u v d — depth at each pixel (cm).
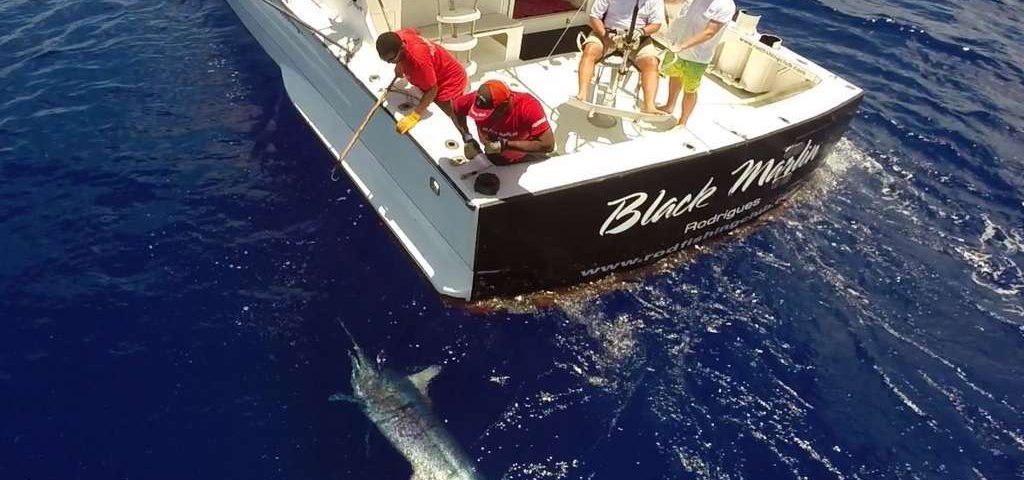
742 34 643
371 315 520
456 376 482
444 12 587
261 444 439
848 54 903
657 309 536
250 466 428
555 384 479
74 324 502
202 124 696
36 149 645
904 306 556
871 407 479
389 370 483
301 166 650
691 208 537
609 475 430
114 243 562
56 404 453
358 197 619
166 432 442
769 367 500
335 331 508
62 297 518
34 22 828
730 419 465
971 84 851
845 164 706
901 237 619
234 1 818
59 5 864
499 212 452
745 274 570
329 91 628
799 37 938
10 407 450
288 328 508
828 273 578
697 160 497
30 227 570
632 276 563
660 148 498
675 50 519
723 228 589
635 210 505
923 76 862
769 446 452
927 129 764
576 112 574
